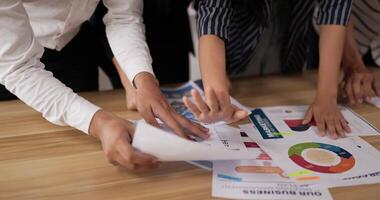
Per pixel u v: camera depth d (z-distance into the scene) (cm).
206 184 62
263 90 103
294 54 123
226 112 69
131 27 88
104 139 66
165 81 129
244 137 75
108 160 66
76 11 88
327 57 90
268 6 102
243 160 68
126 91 92
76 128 75
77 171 64
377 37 120
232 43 106
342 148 73
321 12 92
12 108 88
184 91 99
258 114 88
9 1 66
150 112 76
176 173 64
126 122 69
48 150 71
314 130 80
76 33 101
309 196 58
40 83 70
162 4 115
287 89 104
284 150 71
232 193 59
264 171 65
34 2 87
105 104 92
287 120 85
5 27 67
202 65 80
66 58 103
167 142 60
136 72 81
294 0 112
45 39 93
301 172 64
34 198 57
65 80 104
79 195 58
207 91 70
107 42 96
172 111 76
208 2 85
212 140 72
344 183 62
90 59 112
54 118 72
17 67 70
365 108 93
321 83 90
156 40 122
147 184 61
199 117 70
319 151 71
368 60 126
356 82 100
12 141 73
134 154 61
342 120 83
